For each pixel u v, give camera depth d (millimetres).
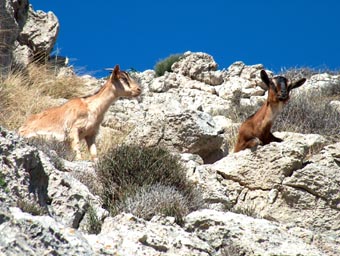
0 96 51156
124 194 28734
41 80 59156
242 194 32750
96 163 32062
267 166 32656
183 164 32250
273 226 25953
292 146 32844
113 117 52344
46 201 24828
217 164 33688
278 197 32062
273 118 36750
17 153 23531
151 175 29844
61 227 20844
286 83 36438
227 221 25484
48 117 43406
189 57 73438
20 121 48938
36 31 63188
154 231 23219
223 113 60406
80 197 25672
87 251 20250
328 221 31250
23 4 62906
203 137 39812
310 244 27109
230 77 71188
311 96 66000
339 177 31922
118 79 44469
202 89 69375
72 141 42469
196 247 23062
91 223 24844
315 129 50219
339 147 33625
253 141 36688
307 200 31625
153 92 70125
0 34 55281
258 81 69375
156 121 40625
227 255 24312
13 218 19594
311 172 31859
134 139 40844
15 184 22891
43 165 26062
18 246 18859
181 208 26734
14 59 59688
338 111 54688
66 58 66938
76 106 43375
